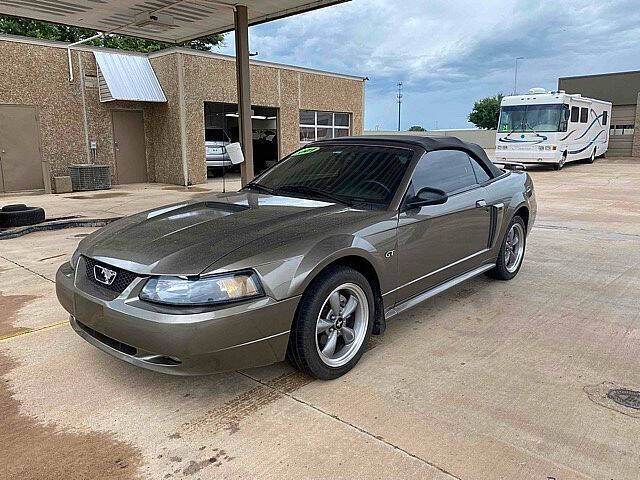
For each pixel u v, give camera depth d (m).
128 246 2.84
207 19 9.55
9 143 12.41
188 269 2.50
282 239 2.77
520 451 2.26
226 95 15.12
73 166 12.98
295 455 2.25
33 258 5.78
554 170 19.03
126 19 9.53
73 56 13.25
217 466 2.19
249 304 2.50
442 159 3.95
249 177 9.19
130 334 2.50
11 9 8.83
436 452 2.26
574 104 19.28
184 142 14.24
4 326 3.75
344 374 2.99
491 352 3.28
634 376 2.95
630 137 26.39
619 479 2.08
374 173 3.64
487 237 4.34
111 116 14.33
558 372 3.00
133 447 2.33
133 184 14.92
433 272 3.68
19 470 2.17
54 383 2.92
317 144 4.35
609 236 6.93
